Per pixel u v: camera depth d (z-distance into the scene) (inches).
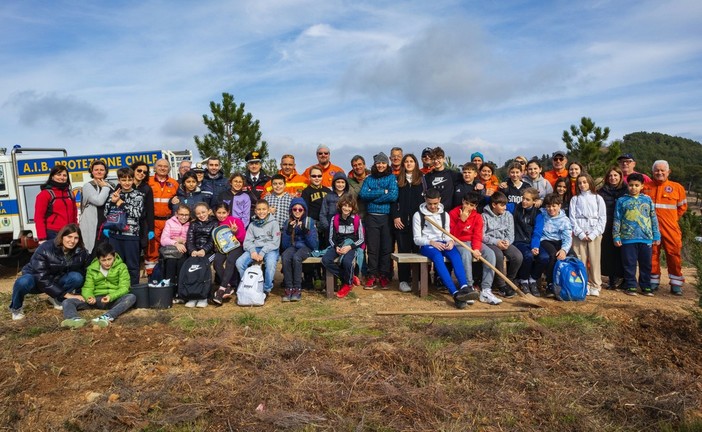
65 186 297.1
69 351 200.8
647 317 242.2
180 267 283.7
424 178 315.3
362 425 151.7
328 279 290.5
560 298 279.4
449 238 290.2
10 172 404.2
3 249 405.7
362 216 325.7
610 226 308.0
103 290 261.7
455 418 160.1
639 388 182.9
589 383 185.8
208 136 756.6
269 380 175.6
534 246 286.5
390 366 189.9
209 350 199.6
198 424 153.0
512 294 291.9
